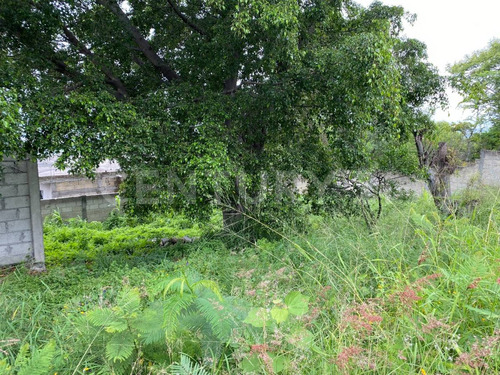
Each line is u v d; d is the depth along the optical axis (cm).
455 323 220
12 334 278
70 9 534
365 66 467
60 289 412
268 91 534
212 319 210
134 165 503
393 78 498
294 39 478
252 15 461
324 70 517
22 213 564
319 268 352
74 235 849
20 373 181
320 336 225
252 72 591
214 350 214
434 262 304
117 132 467
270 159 604
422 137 758
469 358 179
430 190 723
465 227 377
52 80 516
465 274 250
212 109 538
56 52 547
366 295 293
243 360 200
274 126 610
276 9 436
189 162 489
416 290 250
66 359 221
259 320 209
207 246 574
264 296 293
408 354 198
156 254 577
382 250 357
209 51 561
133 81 643
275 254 454
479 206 512
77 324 232
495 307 226
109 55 598
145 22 611
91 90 520
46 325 303
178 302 207
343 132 591
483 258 265
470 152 1222
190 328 224
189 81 598
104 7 567
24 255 566
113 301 358
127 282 398
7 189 552
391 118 545
